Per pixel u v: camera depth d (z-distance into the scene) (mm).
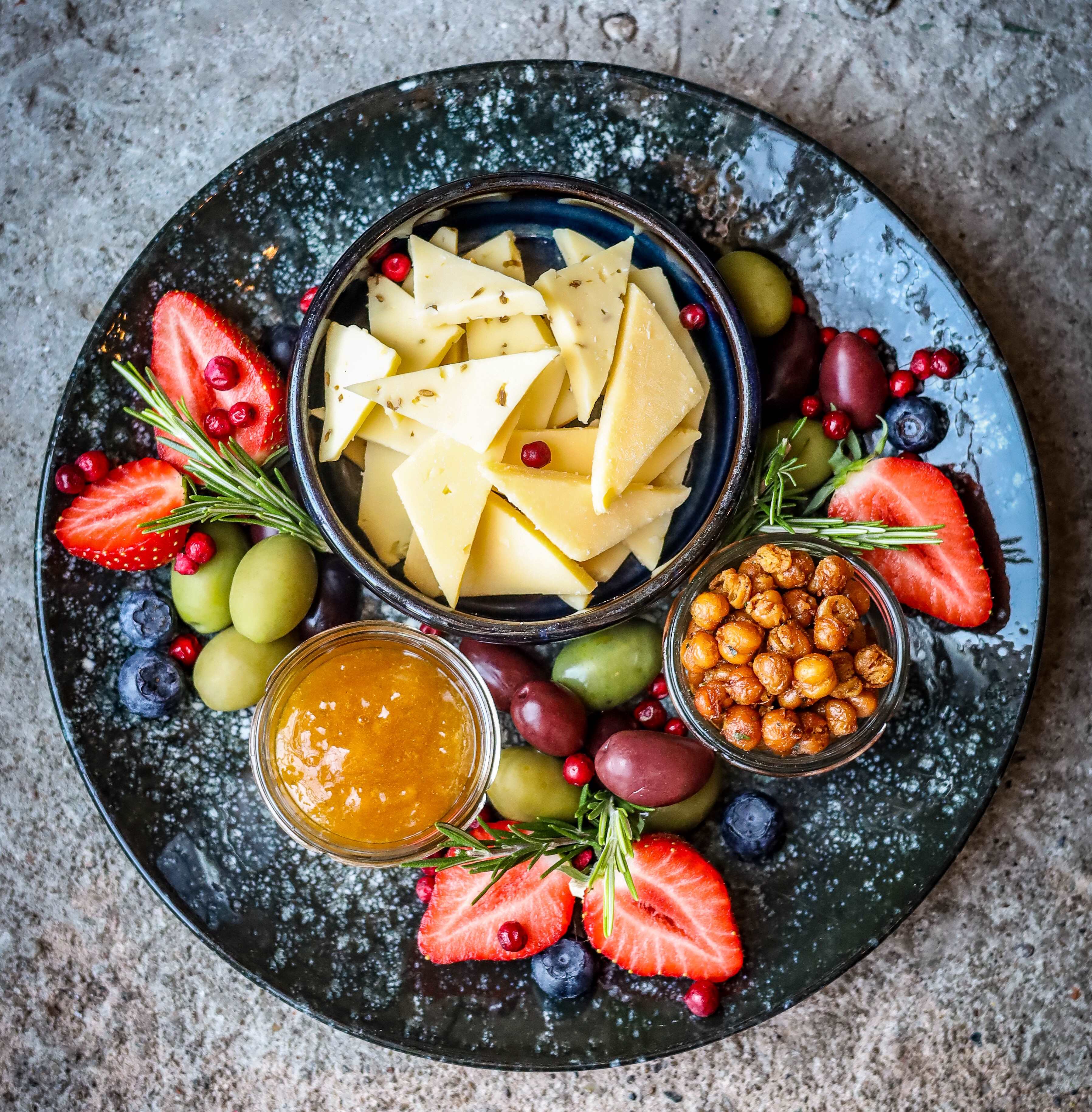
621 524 347
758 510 366
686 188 375
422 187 377
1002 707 367
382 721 363
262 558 356
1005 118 398
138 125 408
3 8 409
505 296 344
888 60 399
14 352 409
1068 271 397
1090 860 398
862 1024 403
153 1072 410
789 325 370
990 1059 401
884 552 368
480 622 343
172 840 375
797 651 339
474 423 343
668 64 402
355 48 406
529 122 371
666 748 345
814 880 375
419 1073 406
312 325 347
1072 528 396
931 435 366
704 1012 371
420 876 379
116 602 376
